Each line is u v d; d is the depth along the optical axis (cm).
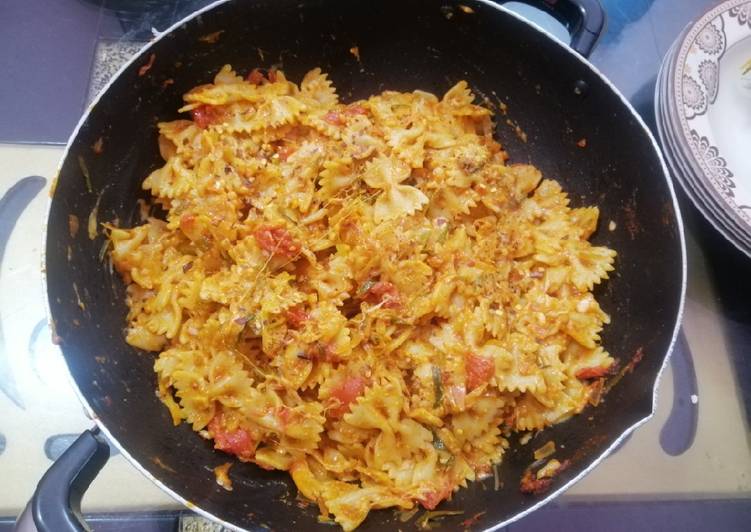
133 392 30
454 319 32
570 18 37
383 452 30
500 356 31
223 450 30
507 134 37
